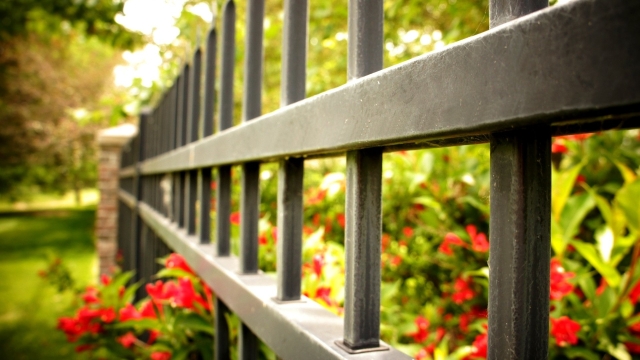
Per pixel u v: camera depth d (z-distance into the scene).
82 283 5.67
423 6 2.23
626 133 1.58
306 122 0.56
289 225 0.69
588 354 0.97
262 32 0.87
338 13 2.36
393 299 1.94
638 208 0.88
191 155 1.23
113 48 5.26
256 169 0.88
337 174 1.68
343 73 2.51
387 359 0.48
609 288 1.02
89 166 15.74
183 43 3.25
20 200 16.41
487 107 0.31
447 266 1.67
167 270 1.23
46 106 12.43
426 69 0.37
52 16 5.45
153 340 1.61
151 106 3.06
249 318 0.74
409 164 1.87
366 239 0.51
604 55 0.25
